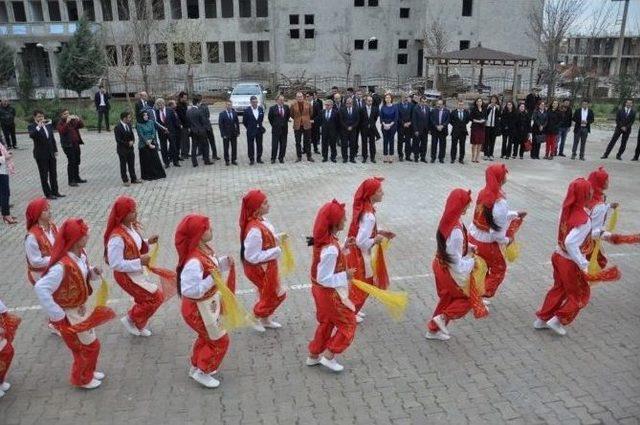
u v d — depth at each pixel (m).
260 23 44.81
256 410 5.23
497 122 17.17
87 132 23.78
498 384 5.63
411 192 13.05
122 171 13.77
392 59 45.59
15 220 11.13
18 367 6.00
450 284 6.19
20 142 21.59
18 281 8.20
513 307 7.32
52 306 5.17
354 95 17.61
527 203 12.41
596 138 23.08
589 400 5.35
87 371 5.48
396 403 5.33
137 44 35.25
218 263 5.68
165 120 15.38
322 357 5.88
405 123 16.19
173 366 5.99
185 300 5.40
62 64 36.62
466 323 6.91
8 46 39.22
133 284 6.25
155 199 12.60
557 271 6.45
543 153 19.05
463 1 42.84
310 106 16.34
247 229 6.30
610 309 7.28
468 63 32.62
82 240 5.37
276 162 16.47
